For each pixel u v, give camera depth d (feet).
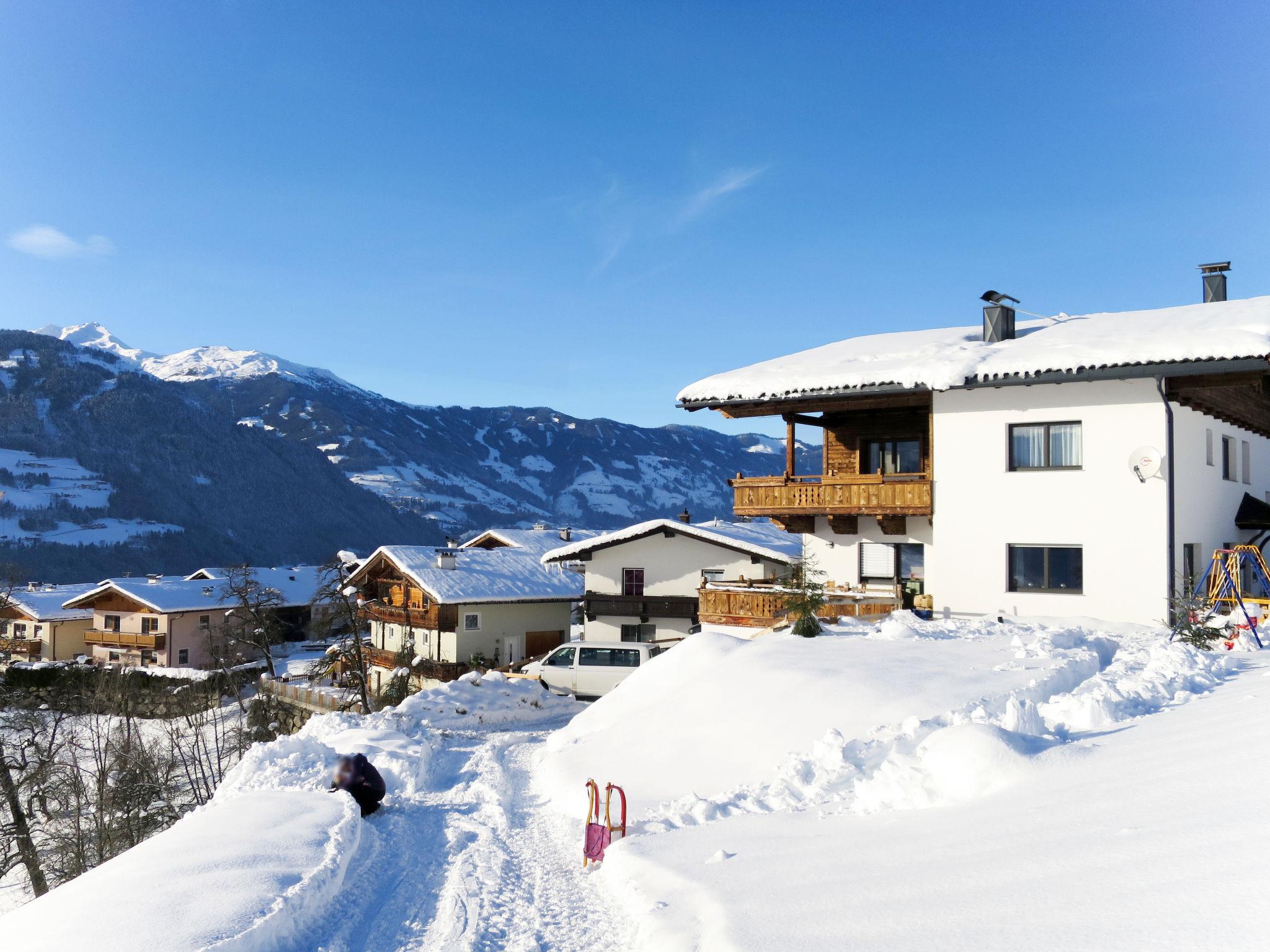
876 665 43.86
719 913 17.48
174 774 113.91
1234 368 58.23
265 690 134.31
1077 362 62.75
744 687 43.24
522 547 148.77
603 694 80.28
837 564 81.56
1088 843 15.85
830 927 15.21
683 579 97.86
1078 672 43.09
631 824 28.68
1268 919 11.11
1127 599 63.77
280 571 237.86
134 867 23.86
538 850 28.99
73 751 113.50
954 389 68.69
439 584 118.01
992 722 28.43
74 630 205.87
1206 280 82.64
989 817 19.65
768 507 79.61
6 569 180.45
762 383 76.38
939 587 71.46
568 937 20.26
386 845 30.32
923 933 13.92
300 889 22.39
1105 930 12.23
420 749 50.42
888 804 23.86
